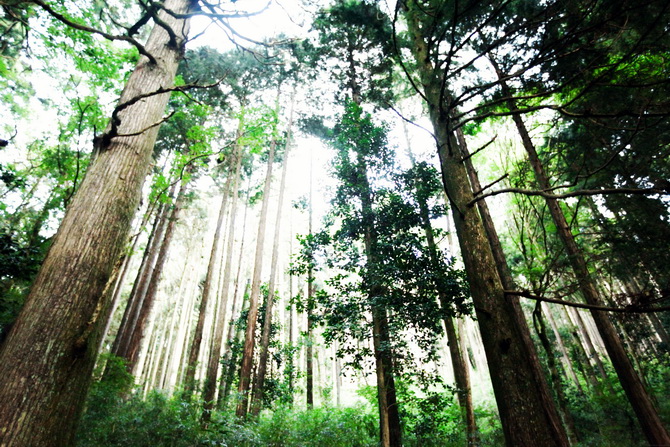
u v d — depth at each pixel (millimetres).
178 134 13883
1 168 7250
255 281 11789
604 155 7441
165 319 27625
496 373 2734
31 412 1913
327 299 8023
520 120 8305
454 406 9641
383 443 6191
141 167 3107
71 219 2594
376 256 8336
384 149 9625
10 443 1800
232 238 13320
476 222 3342
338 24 10977
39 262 5613
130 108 3266
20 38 8875
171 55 3844
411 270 7941
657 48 3582
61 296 2256
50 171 10039
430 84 4062
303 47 12250
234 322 14023
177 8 4117
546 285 2842
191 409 6613
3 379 1962
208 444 5648
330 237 9016
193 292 25219
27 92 9992
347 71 12484
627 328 10445
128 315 13820
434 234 9086
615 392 9477
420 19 5422
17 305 6742
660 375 10312
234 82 14797
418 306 7312
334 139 10883
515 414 2488
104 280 2514
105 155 2949
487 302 2961
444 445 7648
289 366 13039
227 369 13078
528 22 2738
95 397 6789
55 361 2090
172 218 14977
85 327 2281
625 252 7270
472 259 3195
